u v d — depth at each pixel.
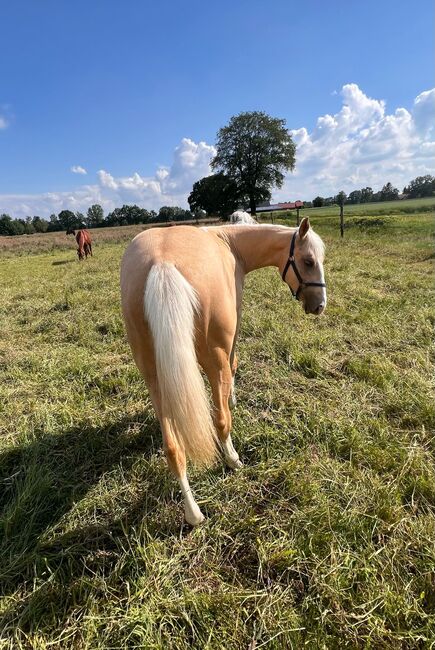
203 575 1.66
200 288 1.62
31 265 14.12
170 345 1.36
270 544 1.73
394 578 1.57
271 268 7.48
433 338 3.79
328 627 1.43
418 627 1.42
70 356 3.89
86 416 2.81
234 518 1.91
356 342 3.87
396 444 2.35
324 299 2.37
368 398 2.88
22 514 1.96
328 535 1.74
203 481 2.15
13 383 3.41
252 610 1.50
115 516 1.97
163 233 1.84
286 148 45.88
